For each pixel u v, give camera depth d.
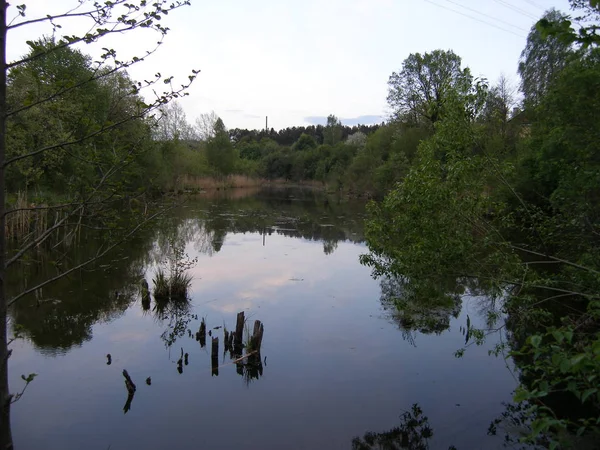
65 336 8.35
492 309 9.83
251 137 97.56
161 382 6.68
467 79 7.06
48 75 4.07
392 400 6.23
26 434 5.37
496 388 6.59
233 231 21.52
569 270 7.80
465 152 7.24
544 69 25.73
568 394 6.39
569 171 9.16
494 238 7.40
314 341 8.23
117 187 4.10
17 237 13.59
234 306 10.18
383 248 7.46
